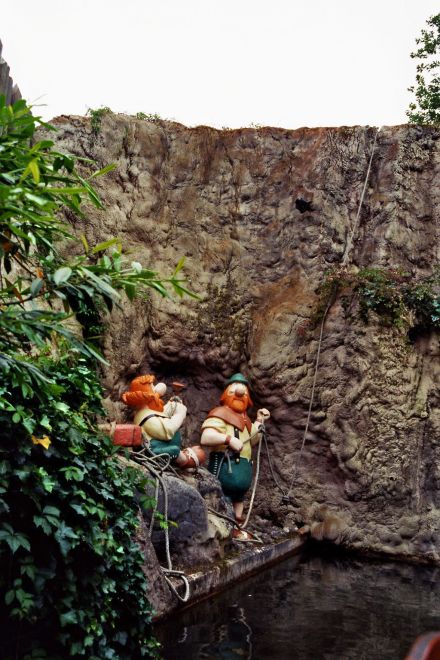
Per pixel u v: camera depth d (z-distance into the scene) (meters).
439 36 15.59
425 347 11.53
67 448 4.90
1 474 4.38
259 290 12.01
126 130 11.75
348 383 11.32
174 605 7.19
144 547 6.85
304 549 10.82
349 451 11.12
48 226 3.72
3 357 3.57
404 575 9.61
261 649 6.34
